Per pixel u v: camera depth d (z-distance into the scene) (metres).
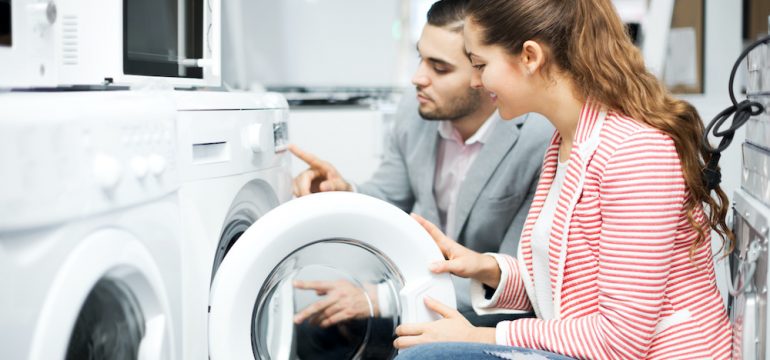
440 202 2.02
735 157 2.25
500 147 1.79
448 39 1.72
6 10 0.98
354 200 1.30
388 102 3.29
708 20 2.99
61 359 0.78
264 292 1.33
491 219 1.83
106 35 1.31
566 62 1.20
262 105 1.48
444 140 1.96
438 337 1.26
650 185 1.09
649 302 1.09
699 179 1.15
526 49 1.20
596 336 1.14
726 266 1.29
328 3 3.80
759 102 1.18
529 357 1.15
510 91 1.24
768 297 1.02
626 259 1.10
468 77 1.74
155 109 1.03
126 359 1.03
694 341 1.15
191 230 1.18
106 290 0.96
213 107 1.25
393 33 3.87
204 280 1.22
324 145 3.13
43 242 0.77
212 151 1.28
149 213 1.00
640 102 1.15
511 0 1.20
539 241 1.32
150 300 1.02
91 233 0.85
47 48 1.11
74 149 0.81
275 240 1.24
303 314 1.55
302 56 3.82
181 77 1.54
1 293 0.71
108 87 1.48
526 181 1.78
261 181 1.49
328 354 1.56
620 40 1.18
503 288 1.38
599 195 1.15
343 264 1.40
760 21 3.06
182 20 1.54
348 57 3.87
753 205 1.13
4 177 0.71
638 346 1.11
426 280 1.35
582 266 1.20
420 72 1.78
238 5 3.35
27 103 0.76
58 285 0.78
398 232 1.33
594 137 1.17
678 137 1.13
